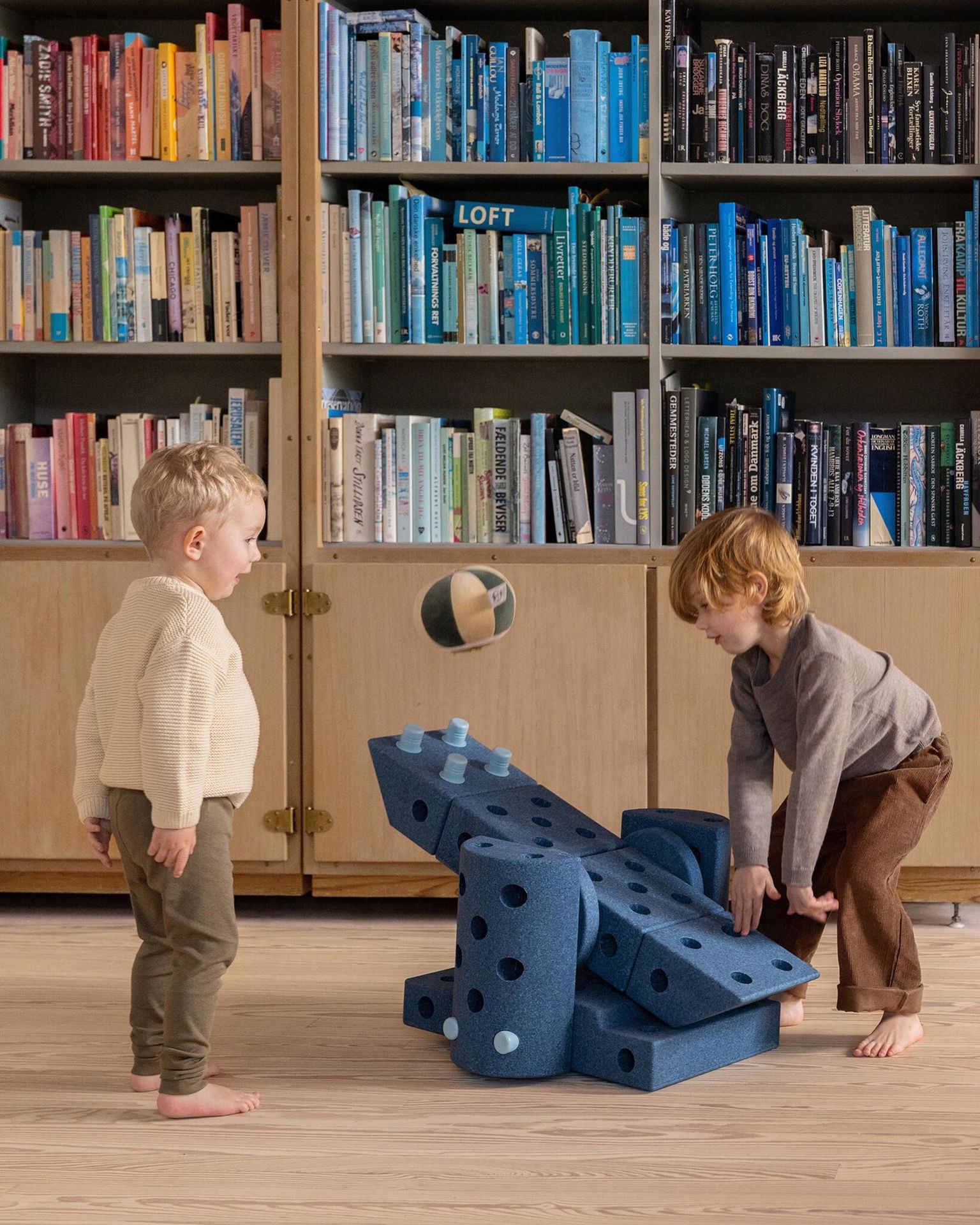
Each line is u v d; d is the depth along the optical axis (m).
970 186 2.46
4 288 2.43
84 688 2.33
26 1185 1.31
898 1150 1.38
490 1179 1.32
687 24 2.38
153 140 2.40
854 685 1.69
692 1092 1.55
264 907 2.45
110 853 2.39
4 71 2.41
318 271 2.34
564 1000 1.59
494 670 2.30
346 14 2.34
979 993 1.92
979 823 2.24
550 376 2.65
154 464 1.56
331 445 2.38
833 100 2.33
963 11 2.48
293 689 2.34
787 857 1.66
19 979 2.02
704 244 2.35
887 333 2.34
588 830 1.81
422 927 2.31
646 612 2.28
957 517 2.31
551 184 2.50
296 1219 1.23
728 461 2.34
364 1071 1.62
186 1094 1.48
